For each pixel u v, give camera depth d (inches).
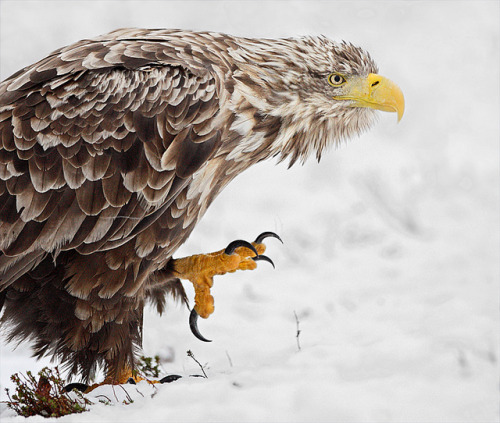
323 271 729.6
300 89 410.0
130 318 384.8
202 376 390.9
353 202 885.8
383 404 325.4
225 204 912.3
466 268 674.2
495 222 806.5
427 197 898.1
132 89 368.5
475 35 1261.1
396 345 378.9
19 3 1215.6
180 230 386.6
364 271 716.0
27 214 356.8
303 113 414.6
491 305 469.7
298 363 372.8
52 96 365.7
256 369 373.1
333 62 416.8
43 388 360.2
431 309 545.3
